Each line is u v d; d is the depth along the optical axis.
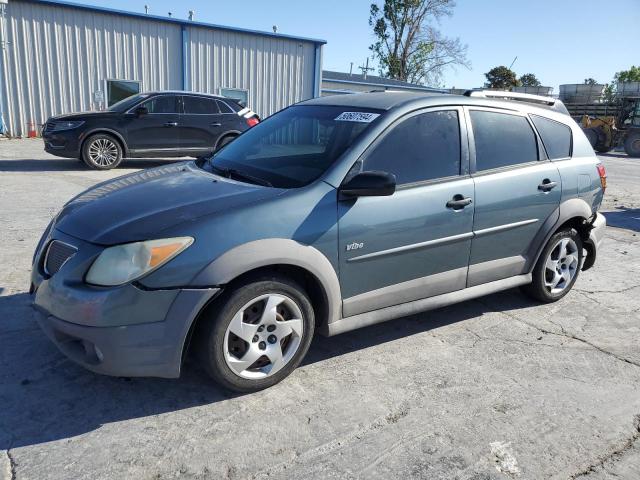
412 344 3.94
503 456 2.74
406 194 3.56
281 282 3.09
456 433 2.91
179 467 2.54
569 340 4.13
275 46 20.25
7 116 16.47
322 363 3.59
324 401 3.14
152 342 2.79
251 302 3.01
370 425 2.94
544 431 2.97
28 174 10.01
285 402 3.11
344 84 33.16
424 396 3.25
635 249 6.98
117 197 3.32
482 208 3.95
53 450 2.61
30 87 16.61
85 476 2.45
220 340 2.96
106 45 17.39
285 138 3.96
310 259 3.13
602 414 3.16
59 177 9.84
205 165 4.07
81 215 3.16
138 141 11.30
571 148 4.73
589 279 5.64
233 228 2.93
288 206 3.11
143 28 17.80
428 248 3.71
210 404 3.05
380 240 3.44
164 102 11.59
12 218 6.66
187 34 18.50
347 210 3.29
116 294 2.71
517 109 4.39
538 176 4.33
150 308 2.76
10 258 5.19
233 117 12.36
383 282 3.57
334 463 2.62
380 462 2.65
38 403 2.97
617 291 5.30
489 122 4.15
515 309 4.70
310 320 3.28
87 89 17.42
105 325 2.72
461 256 3.95
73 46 16.92
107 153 11.05
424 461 2.67
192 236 2.84
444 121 3.88
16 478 2.41
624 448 2.86
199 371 3.39
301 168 3.48
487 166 4.07
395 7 48.22
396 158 3.59
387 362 3.65
